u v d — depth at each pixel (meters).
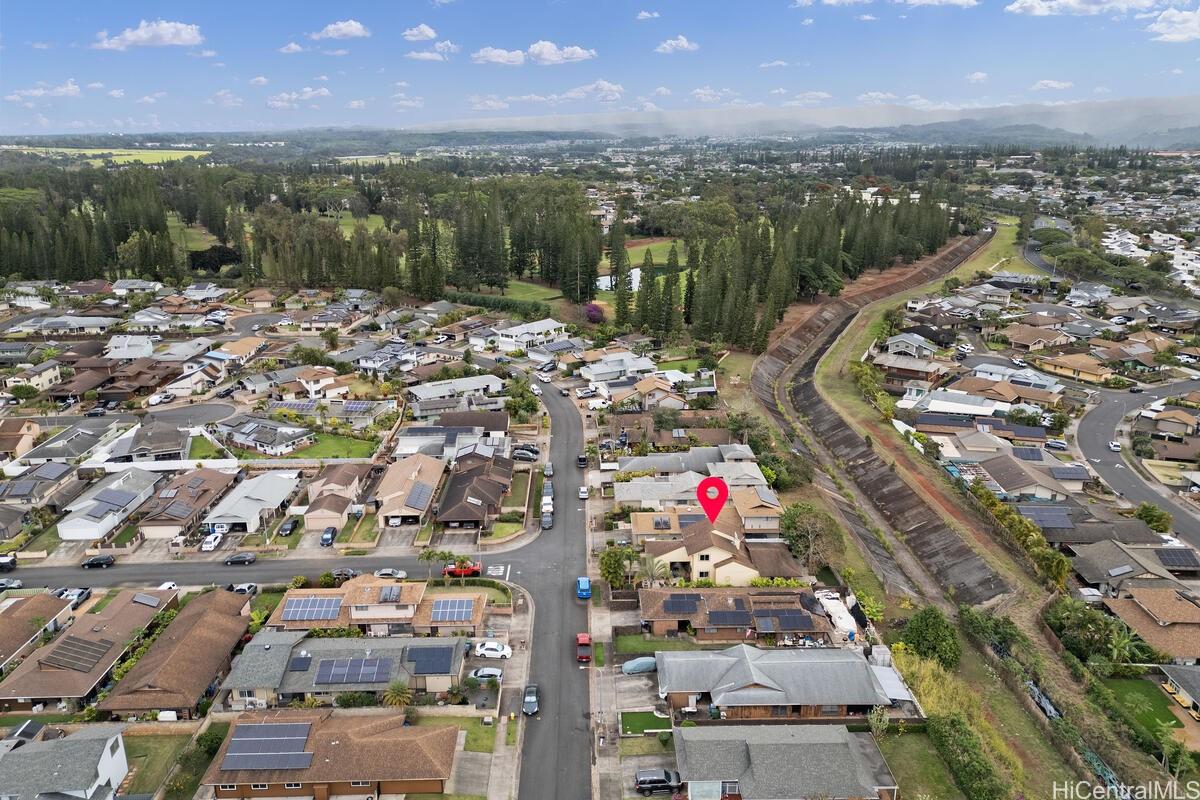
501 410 101.56
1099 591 66.12
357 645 52.59
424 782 42.72
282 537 71.44
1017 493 83.06
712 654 52.53
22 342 131.88
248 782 41.72
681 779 42.62
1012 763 46.09
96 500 73.44
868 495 87.19
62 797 39.84
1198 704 50.44
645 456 85.12
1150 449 95.81
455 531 72.50
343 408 102.06
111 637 53.94
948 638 55.81
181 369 117.62
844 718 49.72
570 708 50.16
